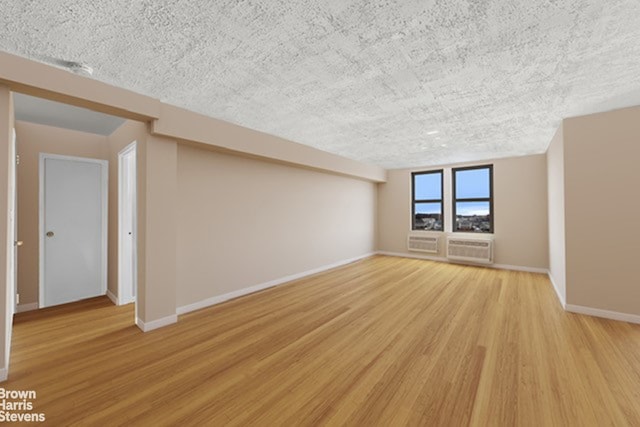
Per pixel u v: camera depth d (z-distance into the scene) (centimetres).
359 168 648
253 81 257
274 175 473
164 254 305
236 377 208
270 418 167
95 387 196
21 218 360
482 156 598
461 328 296
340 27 183
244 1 158
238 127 372
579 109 325
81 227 410
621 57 220
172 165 313
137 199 310
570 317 325
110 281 414
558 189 402
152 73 240
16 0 154
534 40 198
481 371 215
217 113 338
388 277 525
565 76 250
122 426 160
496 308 357
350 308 358
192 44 200
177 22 176
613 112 323
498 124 382
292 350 249
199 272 361
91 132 417
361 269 598
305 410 173
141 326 298
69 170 400
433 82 261
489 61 226
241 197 417
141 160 302
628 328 293
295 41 198
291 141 459
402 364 226
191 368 220
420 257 725
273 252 470
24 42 195
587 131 338
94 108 254
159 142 303
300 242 527
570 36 193
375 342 264
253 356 239
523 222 588
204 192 368
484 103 310
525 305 368
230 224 400
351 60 223
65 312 351
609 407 175
